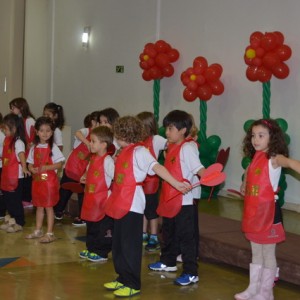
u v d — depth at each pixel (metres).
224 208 6.46
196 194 4.14
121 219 3.72
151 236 5.03
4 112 11.89
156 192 4.99
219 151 7.34
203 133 7.42
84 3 10.37
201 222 5.30
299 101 6.58
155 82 8.25
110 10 9.67
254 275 3.64
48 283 4.00
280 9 6.77
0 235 5.48
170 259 4.36
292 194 6.72
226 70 7.52
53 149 5.25
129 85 9.27
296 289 4.07
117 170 3.78
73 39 10.70
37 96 11.82
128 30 9.24
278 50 6.32
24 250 4.93
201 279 4.23
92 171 4.57
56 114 6.25
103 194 4.52
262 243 3.59
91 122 5.95
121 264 3.75
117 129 3.80
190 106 8.04
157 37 8.62
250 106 7.20
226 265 4.65
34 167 5.27
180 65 8.20
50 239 5.25
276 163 3.54
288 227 5.55
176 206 4.04
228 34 7.46
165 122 4.09
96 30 10.06
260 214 3.57
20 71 11.74
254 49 6.39
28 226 5.93
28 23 11.62
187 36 8.09
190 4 8.02
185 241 4.08
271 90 6.91
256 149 3.63
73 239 5.39
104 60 9.85
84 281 4.07
